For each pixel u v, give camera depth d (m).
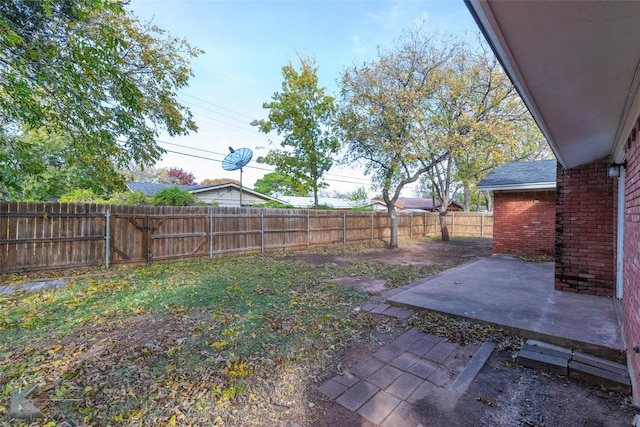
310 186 15.48
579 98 2.17
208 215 8.52
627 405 2.13
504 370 2.62
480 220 16.84
